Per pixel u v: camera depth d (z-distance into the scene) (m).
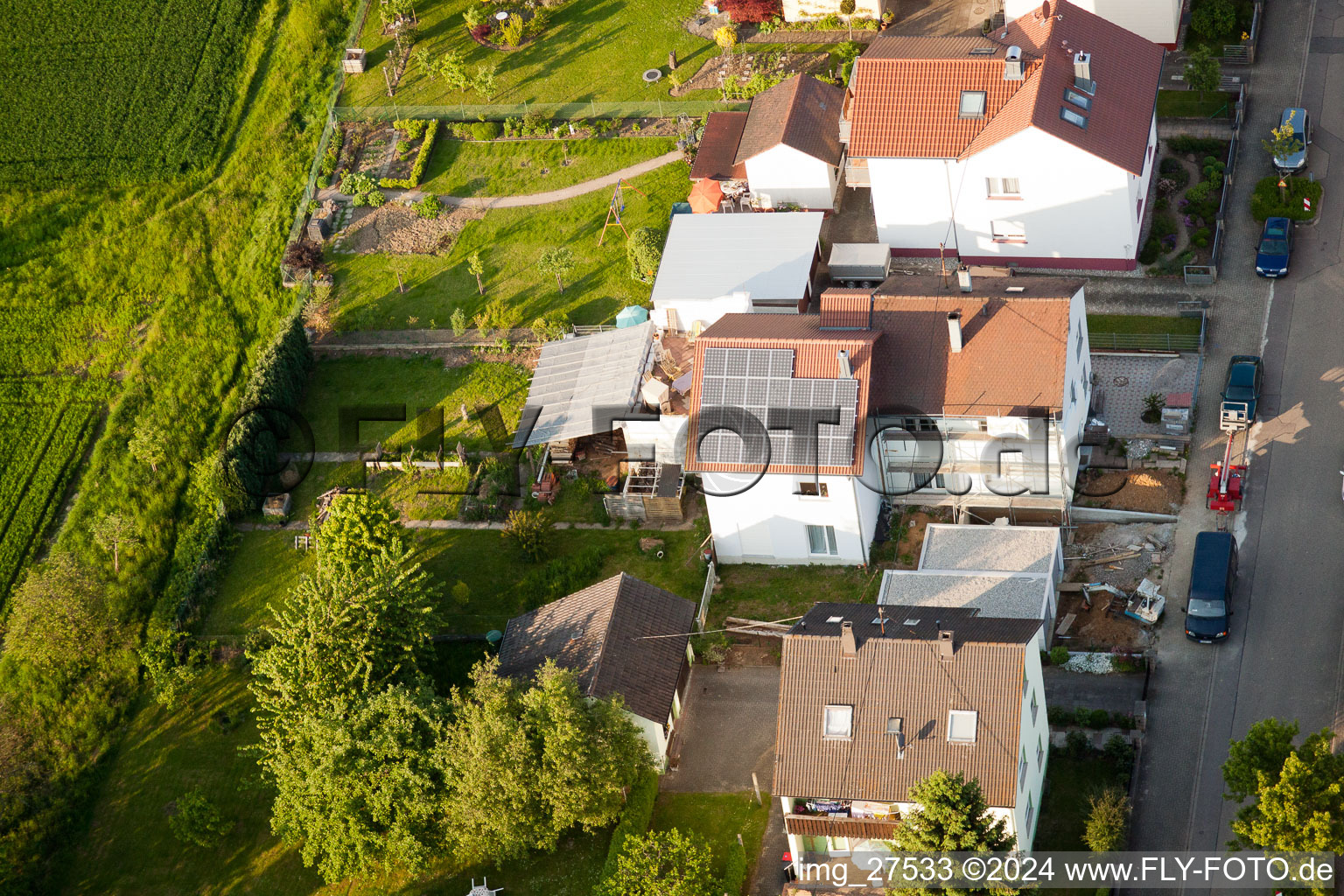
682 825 62.03
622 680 62.66
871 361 67.50
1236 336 75.56
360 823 60.53
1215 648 63.66
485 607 72.44
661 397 74.50
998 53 79.25
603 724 59.81
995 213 79.31
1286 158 80.25
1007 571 65.06
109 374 89.00
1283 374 73.31
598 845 62.00
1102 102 77.50
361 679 64.44
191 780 68.62
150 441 82.31
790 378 68.19
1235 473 68.31
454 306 86.75
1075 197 77.06
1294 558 66.06
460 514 76.81
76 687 73.25
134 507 81.25
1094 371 75.69
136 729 71.12
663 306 79.06
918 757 54.84
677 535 73.69
